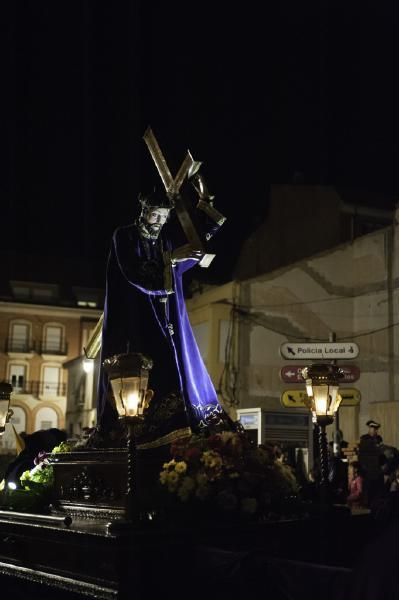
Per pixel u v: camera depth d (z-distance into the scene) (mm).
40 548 4766
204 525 4562
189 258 5453
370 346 20938
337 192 25266
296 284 22188
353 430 20172
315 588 3277
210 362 21484
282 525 4734
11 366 44719
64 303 45562
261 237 25250
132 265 5539
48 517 4852
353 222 25109
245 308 21922
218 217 5477
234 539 4492
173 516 4551
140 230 5641
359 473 10375
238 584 3656
